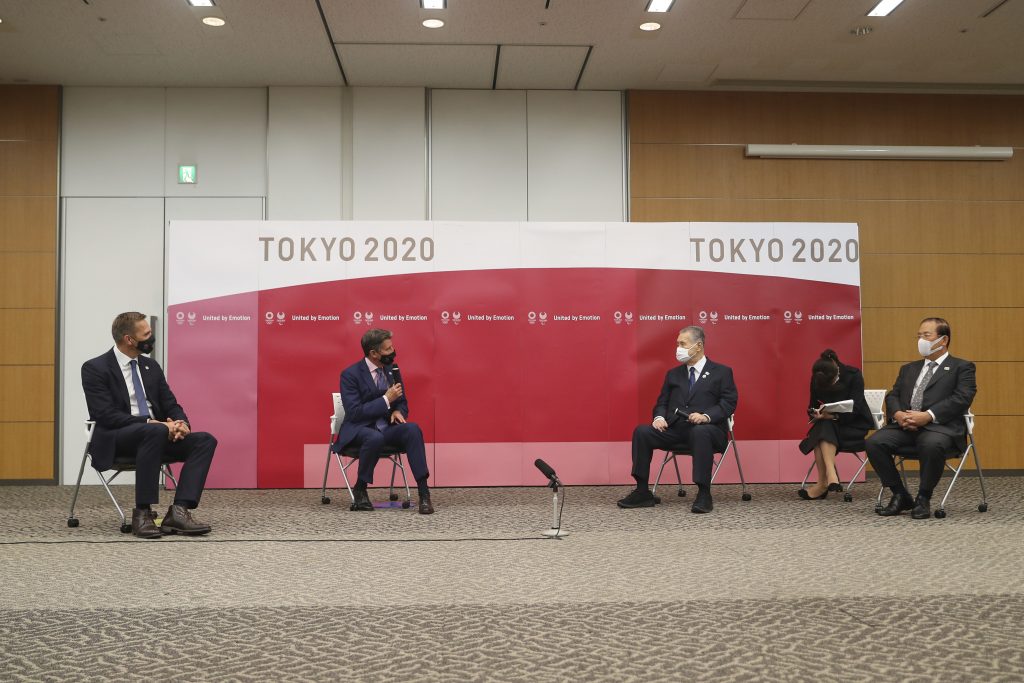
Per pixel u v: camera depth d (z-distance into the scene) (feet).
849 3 21.29
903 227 27.35
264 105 26.73
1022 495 21.15
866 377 26.96
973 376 17.51
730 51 24.25
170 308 22.59
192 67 25.05
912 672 7.68
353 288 22.95
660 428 18.90
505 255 23.29
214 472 22.48
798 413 23.53
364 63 24.94
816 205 27.27
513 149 27.07
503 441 23.00
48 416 25.49
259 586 11.41
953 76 26.23
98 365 16.06
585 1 21.16
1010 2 21.24
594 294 23.35
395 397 18.57
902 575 11.91
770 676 7.60
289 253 22.91
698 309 23.56
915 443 17.67
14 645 8.68
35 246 25.88
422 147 26.78
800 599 10.53
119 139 26.35
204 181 26.43
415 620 9.62
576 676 7.63
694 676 7.61
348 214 26.61
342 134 26.73
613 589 11.14
